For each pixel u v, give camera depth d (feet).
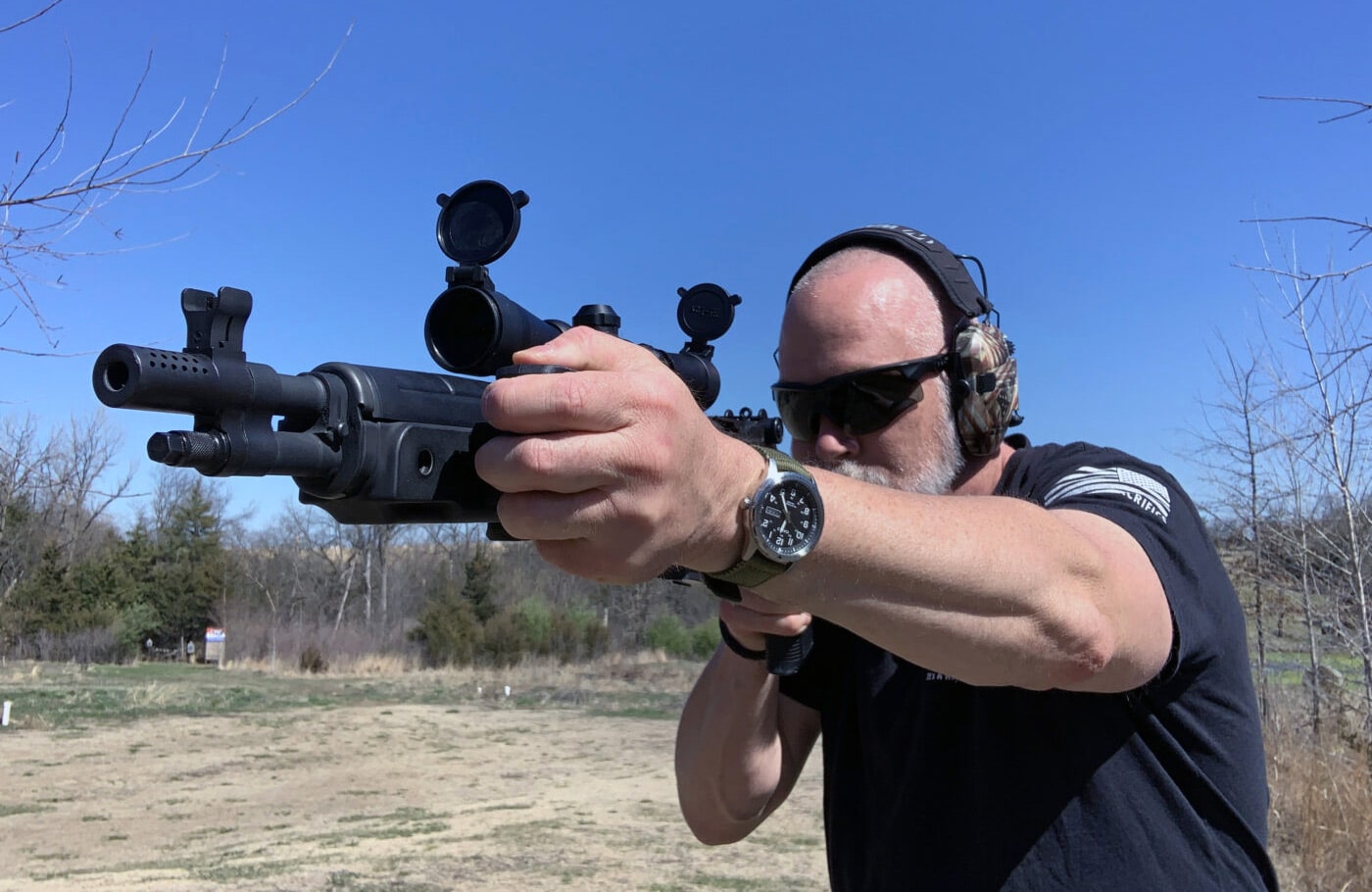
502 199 4.33
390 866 33.47
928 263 6.72
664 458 3.34
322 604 155.63
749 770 7.64
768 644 6.70
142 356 3.44
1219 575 5.51
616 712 87.04
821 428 6.76
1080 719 5.64
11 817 41.68
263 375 3.76
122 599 130.93
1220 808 5.49
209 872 32.45
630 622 158.20
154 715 73.77
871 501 4.00
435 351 4.42
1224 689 5.48
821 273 6.91
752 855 35.06
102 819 41.60
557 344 3.37
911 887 6.13
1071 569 4.36
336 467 3.95
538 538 3.44
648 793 49.44
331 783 51.16
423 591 157.99
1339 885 21.88
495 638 131.23
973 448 6.67
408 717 78.33
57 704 76.28
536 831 39.58
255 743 63.00
